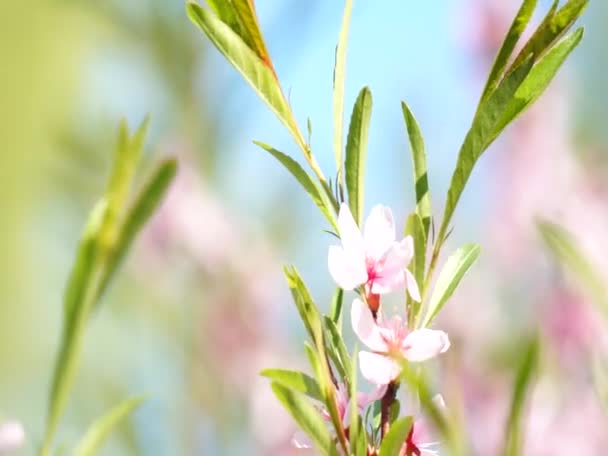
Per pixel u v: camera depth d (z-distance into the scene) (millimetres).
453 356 584
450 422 574
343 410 587
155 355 924
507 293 889
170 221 965
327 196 600
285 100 601
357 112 603
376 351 585
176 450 878
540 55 592
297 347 984
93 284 643
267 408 919
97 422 646
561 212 917
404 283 591
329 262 590
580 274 641
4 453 640
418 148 604
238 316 957
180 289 960
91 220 644
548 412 757
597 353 673
